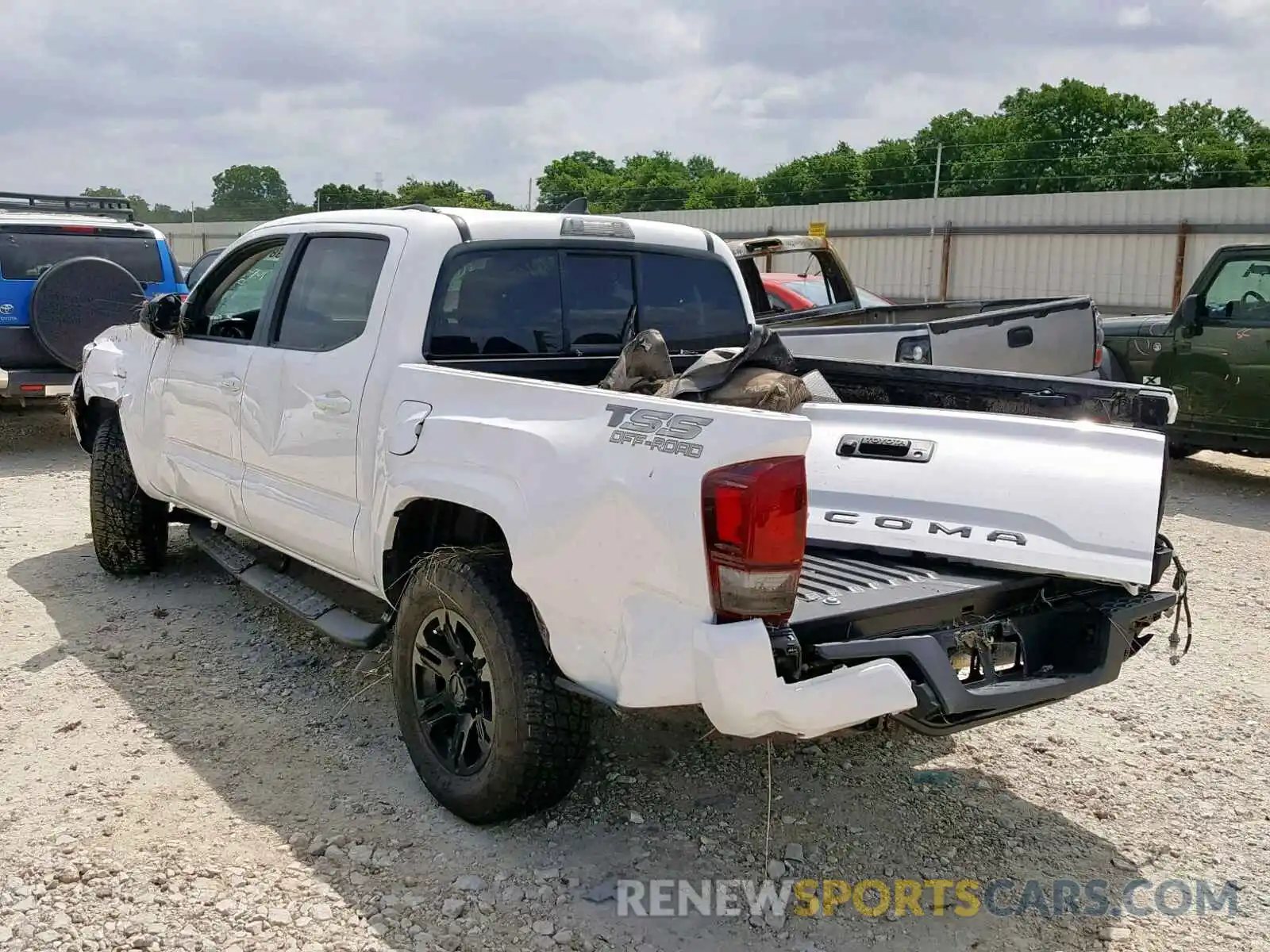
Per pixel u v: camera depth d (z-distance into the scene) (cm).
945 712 296
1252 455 912
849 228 2861
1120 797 385
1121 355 960
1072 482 345
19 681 463
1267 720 449
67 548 664
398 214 417
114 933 296
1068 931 309
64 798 366
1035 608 336
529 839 346
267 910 307
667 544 287
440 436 354
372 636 402
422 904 312
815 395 428
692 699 288
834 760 405
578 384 438
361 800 369
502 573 339
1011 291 2589
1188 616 362
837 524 358
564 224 434
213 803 365
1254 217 2214
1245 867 344
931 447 371
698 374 396
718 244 490
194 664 485
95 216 1198
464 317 405
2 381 1180
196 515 580
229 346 483
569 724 329
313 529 426
